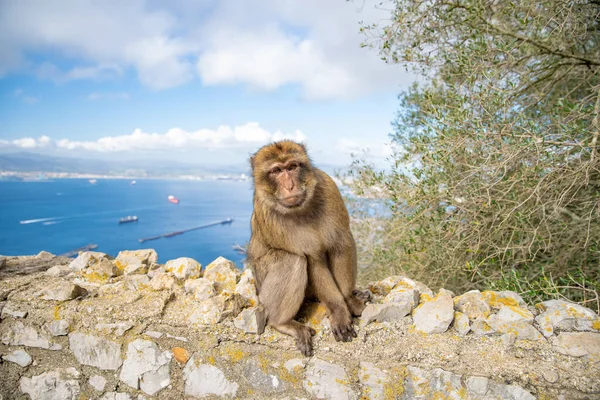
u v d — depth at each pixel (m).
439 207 1.52
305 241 1.09
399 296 1.07
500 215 1.46
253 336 1.05
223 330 1.07
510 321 0.95
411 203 1.49
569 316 0.93
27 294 1.24
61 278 1.34
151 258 1.46
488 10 1.69
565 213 1.57
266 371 1.03
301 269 1.08
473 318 1.01
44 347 1.17
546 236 1.47
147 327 1.10
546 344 0.91
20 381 1.18
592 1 1.59
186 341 1.08
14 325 1.19
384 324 1.05
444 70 1.76
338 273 1.13
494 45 1.62
